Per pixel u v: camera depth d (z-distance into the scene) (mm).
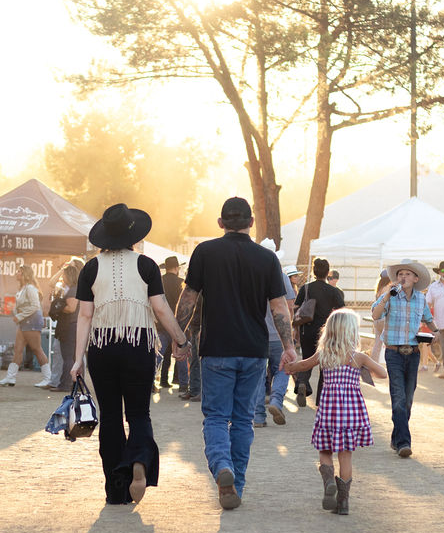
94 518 6008
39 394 14320
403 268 9211
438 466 8320
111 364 6293
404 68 27344
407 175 35094
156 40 27594
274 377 11188
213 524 5879
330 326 6762
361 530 5809
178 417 11719
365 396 14594
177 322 6543
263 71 28234
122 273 6340
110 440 6402
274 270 6566
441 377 17938
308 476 7727
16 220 19000
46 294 20266
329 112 29016
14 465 8000
